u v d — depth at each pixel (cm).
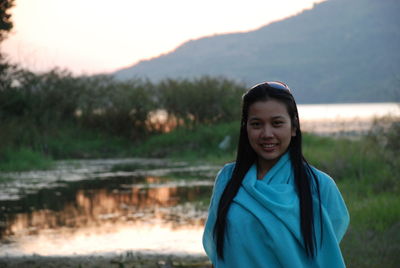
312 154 1505
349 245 681
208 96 2558
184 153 2230
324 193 246
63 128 2512
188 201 1184
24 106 2400
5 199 1227
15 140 2119
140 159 2164
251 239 239
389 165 1243
